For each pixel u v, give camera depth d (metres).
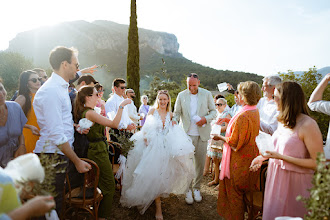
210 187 4.39
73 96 3.32
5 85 18.23
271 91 3.19
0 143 2.28
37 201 1.10
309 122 1.78
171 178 3.17
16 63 19.42
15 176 1.23
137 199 3.02
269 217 2.01
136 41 13.94
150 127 3.31
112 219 3.14
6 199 1.03
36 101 2.20
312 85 5.33
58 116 2.19
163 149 3.13
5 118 2.33
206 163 5.09
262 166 2.66
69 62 2.36
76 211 2.58
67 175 2.36
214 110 3.93
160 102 3.42
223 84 5.11
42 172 1.33
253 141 2.50
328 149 2.24
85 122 2.48
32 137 2.93
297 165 1.82
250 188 2.47
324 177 1.32
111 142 3.71
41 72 3.70
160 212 3.19
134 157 3.28
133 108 5.43
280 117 1.93
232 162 2.61
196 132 3.87
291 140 1.87
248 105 2.59
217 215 3.35
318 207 1.32
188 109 3.92
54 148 2.21
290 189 1.91
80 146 2.69
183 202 3.74
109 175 2.76
